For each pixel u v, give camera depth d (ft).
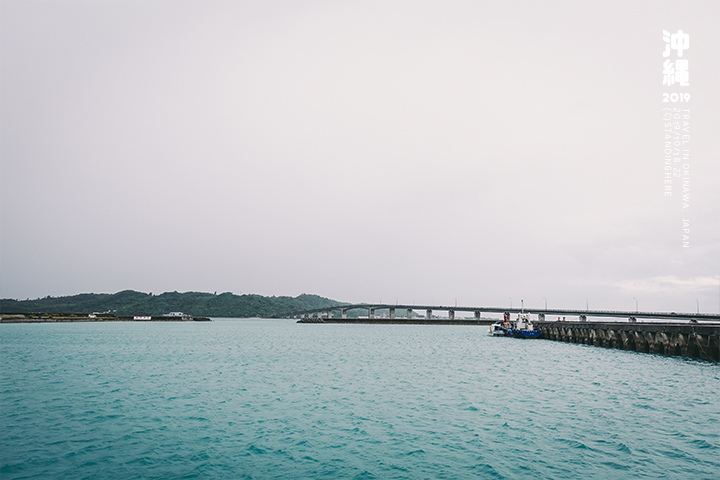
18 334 403.13
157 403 96.48
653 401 97.81
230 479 54.44
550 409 89.86
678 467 57.00
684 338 192.95
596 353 224.12
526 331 365.40
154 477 55.06
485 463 59.11
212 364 171.01
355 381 127.24
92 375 139.44
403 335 466.29
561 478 53.72
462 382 125.49
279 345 287.48
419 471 56.65
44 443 68.33
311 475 55.67
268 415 85.61
